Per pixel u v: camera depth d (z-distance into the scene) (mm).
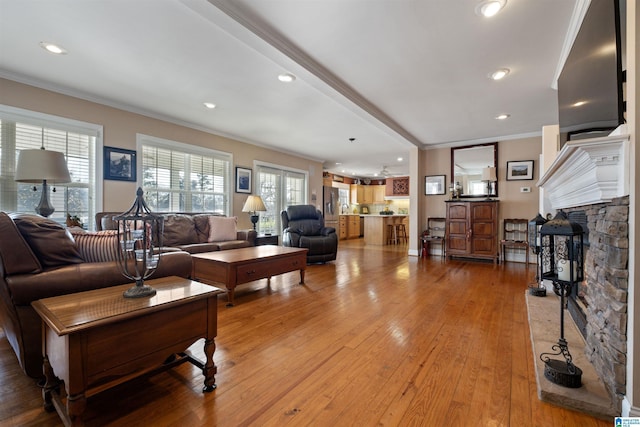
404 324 2355
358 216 10516
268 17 2066
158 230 1584
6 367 1713
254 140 5789
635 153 1156
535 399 1423
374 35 2283
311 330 2238
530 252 5133
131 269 1708
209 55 2596
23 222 1496
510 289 3408
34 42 2402
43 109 3205
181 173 4652
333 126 4793
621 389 1248
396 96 3498
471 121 4477
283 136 5469
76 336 1098
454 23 2133
